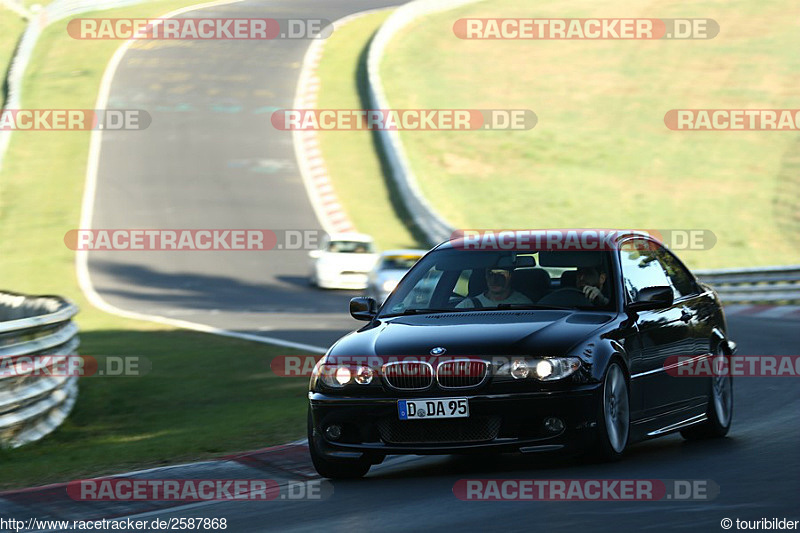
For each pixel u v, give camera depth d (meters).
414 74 192.62
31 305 57.19
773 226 126.12
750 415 34.41
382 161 153.25
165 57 198.00
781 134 162.38
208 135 164.12
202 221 134.12
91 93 179.00
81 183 146.38
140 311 91.56
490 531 18.28
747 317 75.94
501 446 23.33
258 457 29.36
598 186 143.75
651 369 26.30
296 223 133.62
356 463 25.56
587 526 18.14
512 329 24.44
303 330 72.19
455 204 138.00
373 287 86.19
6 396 35.84
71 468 29.70
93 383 51.94
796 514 18.23
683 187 142.75
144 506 23.89
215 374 53.66
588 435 23.53
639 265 28.06
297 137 163.88
